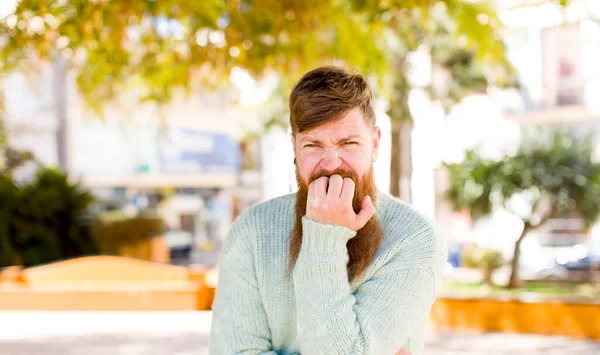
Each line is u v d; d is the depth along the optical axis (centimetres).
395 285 157
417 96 1576
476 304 724
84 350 639
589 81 1788
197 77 571
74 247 1246
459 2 491
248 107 1474
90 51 518
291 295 165
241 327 169
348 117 151
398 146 1320
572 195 1210
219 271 180
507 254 1503
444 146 1909
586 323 671
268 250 169
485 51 526
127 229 1280
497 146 1291
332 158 151
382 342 152
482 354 604
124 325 767
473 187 1252
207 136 2509
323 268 148
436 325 745
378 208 169
